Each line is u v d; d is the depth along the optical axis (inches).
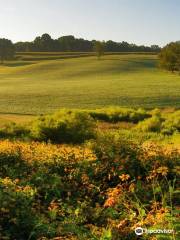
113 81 4259.4
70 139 1055.0
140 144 542.6
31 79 4891.7
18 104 2748.5
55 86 3848.4
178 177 456.8
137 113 1859.0
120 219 342.0
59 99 2965.1
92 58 6973.4
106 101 2844.5
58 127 1066.1
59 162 507.2
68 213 383.9
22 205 375.9
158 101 2817.4
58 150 572.4
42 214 370.6
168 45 5497.1
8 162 542.6
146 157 488.4
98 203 400.2
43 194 438.0
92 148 535.8
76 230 334.0
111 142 532.1
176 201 391.2
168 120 1547.7
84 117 1136.8
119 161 482.9
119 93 3169.3
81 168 486.0
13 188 406.0
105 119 1802.4
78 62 6304.1
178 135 1240.2
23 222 347.6
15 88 3779.5
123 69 5585.6
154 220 294.4
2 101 2896.2
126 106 2667.3
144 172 473.4
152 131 1418.6
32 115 2247.8
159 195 405.4
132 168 475.8
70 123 1087.6
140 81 4202.8
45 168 492.7
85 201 403.5
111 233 307.7
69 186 451.8
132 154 500.1
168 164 482.6
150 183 440.8
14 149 580.7
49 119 1165.7
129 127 1515.7
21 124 1234.0
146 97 2957.7
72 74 5191.9
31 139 1045.2
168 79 4424.2
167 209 311.0
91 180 465.7
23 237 336.8
